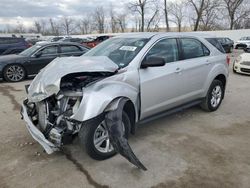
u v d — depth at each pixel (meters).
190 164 3.66
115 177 3.36
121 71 3.92
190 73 5.02
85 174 3.42
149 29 49.53
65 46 10.94
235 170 3.52
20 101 6.89
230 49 25.59
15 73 10.04
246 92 7.97
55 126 3.56
